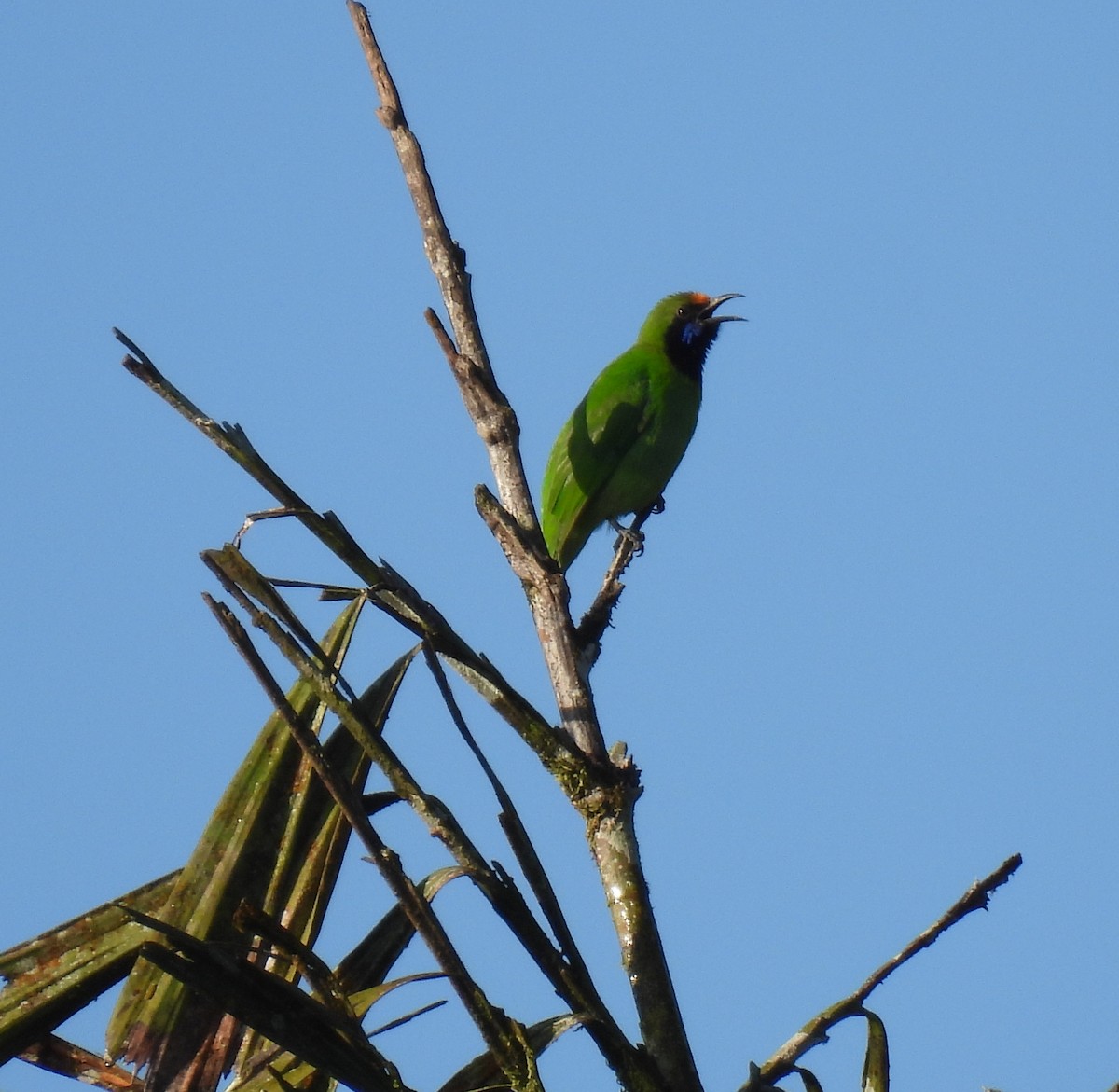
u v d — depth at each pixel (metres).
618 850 8.06
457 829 6.75
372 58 9.45
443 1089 6.54
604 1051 6.72
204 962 6.12
